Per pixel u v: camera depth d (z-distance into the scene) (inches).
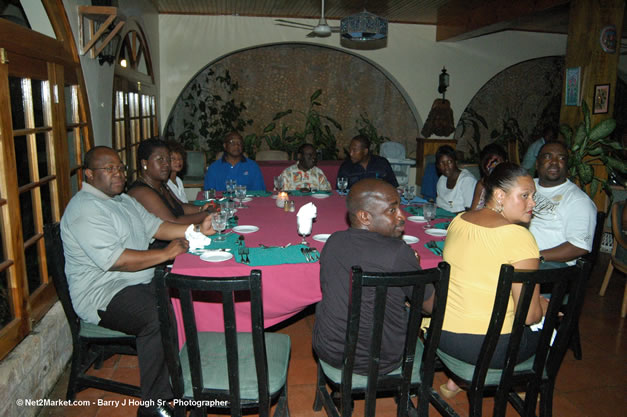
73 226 79.4
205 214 118.9
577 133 167.8
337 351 66.1
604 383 97.3
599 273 166.9
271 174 234.4
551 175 97.8
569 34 181.9
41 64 98.6
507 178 66.2
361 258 62.0
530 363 71.2
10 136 81.2
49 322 92.1
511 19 207.0
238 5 238.2
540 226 100.6
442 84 283.9
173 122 293.4
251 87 300.4
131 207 93.0
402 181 269.3
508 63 290.4
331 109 311.3
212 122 299.1
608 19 168.9
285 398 73.5
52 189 105.3
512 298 68.2
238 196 132.6
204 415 63.7
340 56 305.6
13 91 89.1
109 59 148.6
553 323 65.1
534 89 324.8
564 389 94.7
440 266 59.7
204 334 76.0
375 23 176.7
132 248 88.6
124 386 81.6
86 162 84.4
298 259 82.4
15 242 81.8
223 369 66.8
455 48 284.0
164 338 60.4
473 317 68.8
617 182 182.2
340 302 64.4
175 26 256.7
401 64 281.3
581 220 94.1
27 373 80.6
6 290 81.6
